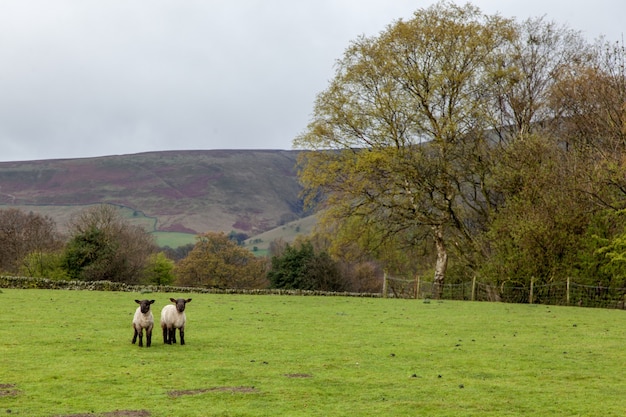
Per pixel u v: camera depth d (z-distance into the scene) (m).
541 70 57.19
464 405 14.34
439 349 21.78
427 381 16.73
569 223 44.34
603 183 45.59
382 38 53.84
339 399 14.67
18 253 84.69
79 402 13.98
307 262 83.12
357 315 32.91
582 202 45.84
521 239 44.81
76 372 16.86
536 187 46.59
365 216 53.72
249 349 20.94
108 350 20.09
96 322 26.94
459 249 55.72
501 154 51.91
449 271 59.75
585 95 52.72
